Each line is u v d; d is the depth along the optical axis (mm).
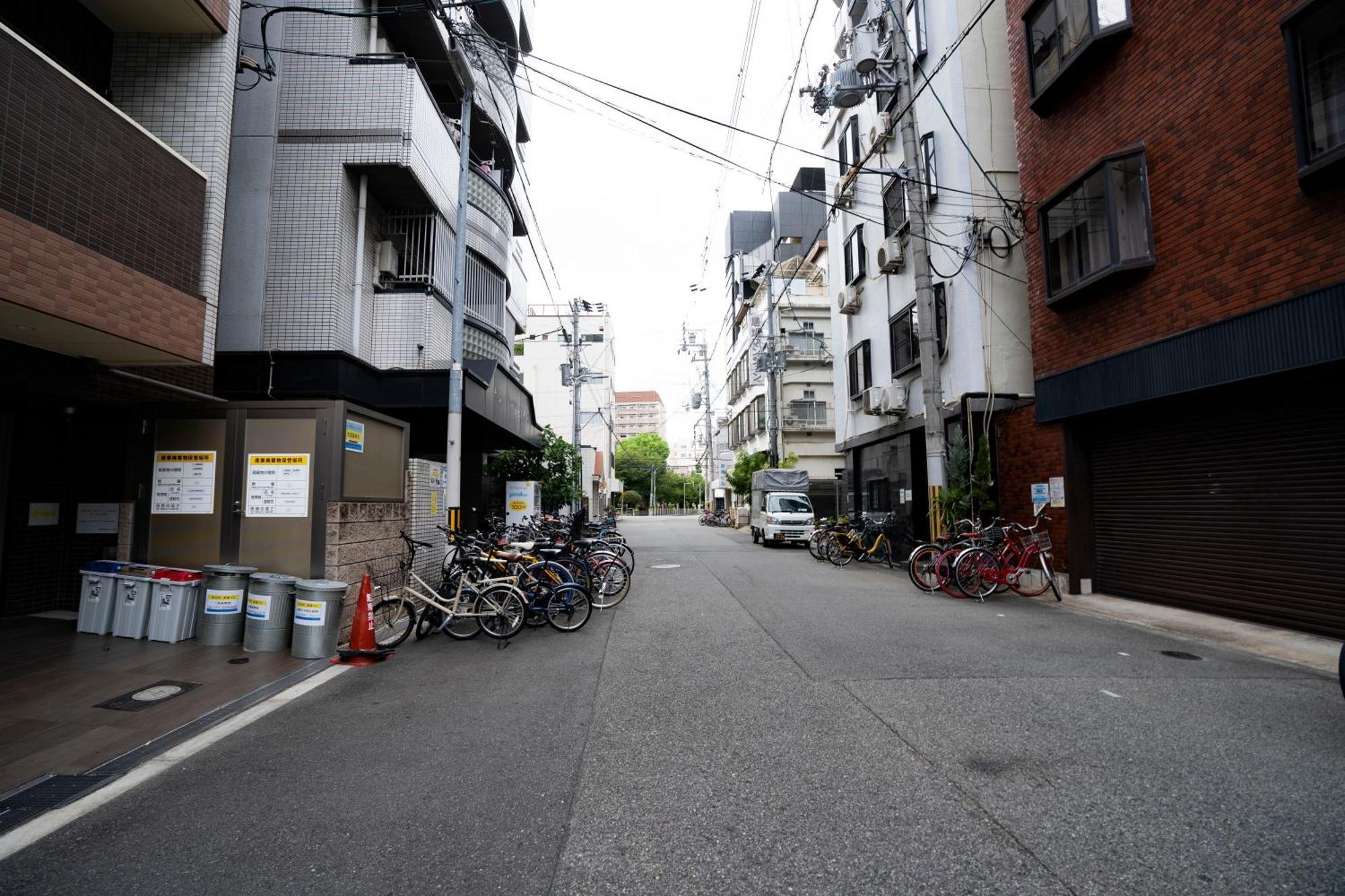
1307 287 6195
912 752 3863
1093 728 4227
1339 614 6469
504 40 15273
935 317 12508
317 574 6914
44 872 2707
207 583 6691
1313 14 6066
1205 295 7340
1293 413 6934
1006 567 9680
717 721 4453
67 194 5152
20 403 7211
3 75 4637
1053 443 10180
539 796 3371
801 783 3469
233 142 9930
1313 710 4555
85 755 3934
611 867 2699
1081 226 9227
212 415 7227
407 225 11516
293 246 9781
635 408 114938
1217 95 7188
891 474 16547
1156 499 8711
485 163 15398
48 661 5930
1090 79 9219
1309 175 5992
